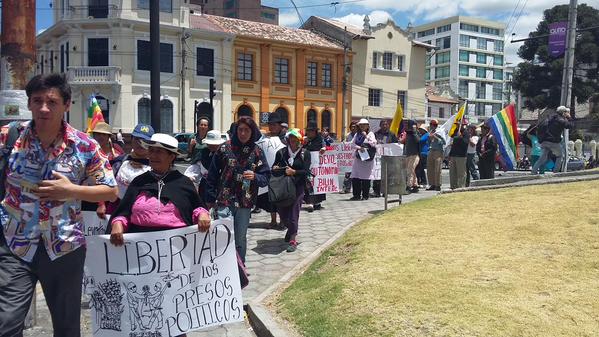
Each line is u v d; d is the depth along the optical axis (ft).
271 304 18.51
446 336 13.07
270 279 22.04
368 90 159.84
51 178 11.15
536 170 44.11
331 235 29.35
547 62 165.48
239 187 20.61
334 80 151.53
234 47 133.18
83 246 11.77
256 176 20.70
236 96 134.10
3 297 10.77
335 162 38.70
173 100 123.95
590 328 13.34
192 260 13.82
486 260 18.45
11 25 16.19
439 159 48.16
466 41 343.67
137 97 119.34
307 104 146.30
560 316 14.02
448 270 17.72
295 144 26.43
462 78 341.62
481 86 350.02
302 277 20.62
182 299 13.75
